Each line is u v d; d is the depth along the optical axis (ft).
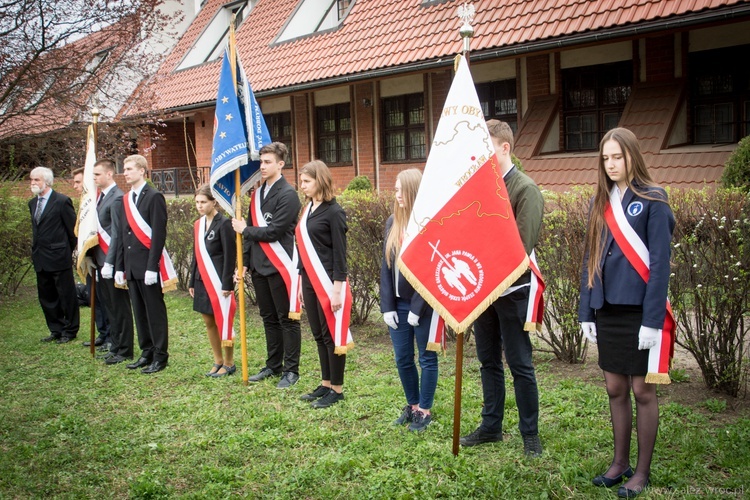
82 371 22.76
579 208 19.45
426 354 15.85
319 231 17.84
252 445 15.61
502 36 37.65
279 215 19.66
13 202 37.65
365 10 51.44
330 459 14.37
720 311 16.43
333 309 17.74
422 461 14.11
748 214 15.97
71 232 27.61
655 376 11.68
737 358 17.40
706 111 34.63
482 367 14.80
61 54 40.45
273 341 20.83
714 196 16.87
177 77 67.36
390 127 50.08
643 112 35.45
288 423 16.79
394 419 16.66
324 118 55.72
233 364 21.76
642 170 12.17
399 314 16.10
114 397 19.81
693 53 34.65
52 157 46.24
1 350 26.05
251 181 21.59
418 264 13.83
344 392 18.90
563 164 37.68
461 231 13.47
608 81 38.52
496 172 13.44
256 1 69.82
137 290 22.74
